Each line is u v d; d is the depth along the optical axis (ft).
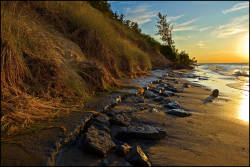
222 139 6.74
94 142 5.41
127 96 12.92
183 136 7.00
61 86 10.39
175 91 17.85
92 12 27.27
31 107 7.43
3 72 7.71
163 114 9.77
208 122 8.65
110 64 20.06
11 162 4.25
